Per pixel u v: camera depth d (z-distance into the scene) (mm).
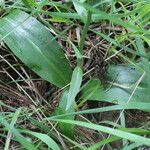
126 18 457
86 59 447
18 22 432
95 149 353
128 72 420
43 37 427
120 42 454
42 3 406
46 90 437
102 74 418
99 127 332
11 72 444
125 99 401
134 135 321
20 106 421
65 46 459
